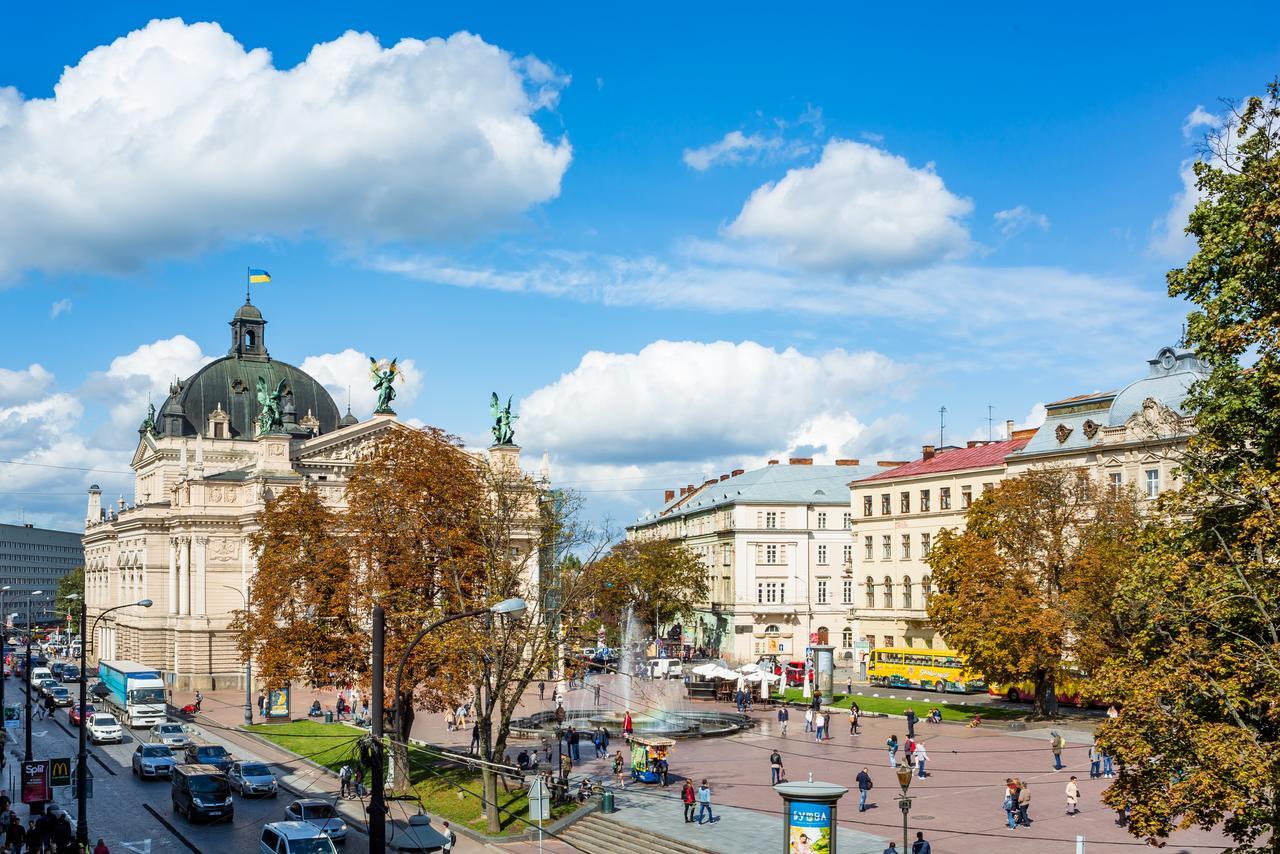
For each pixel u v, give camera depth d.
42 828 52.72
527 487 71.44
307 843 49.00
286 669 67.12
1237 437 36.09
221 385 165.50
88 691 129.50
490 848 53.94
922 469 124.81
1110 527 80.25
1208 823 31.91
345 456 137.62
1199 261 37.34
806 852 40.09
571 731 75.94
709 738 84.31
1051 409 106.88
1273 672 30.42
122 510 162.00
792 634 152.75
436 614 62.19
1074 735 78.69
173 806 64.50
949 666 108.56
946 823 53.56
